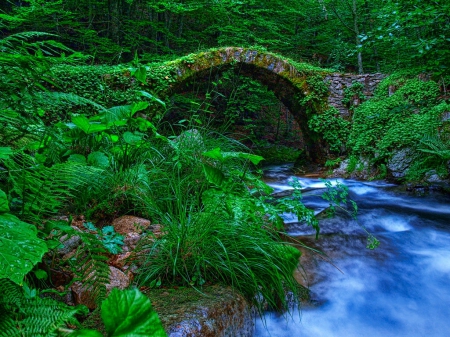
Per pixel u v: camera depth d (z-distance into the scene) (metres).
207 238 2.12
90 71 7.26
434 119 7.16
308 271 2.59
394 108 8.12
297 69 9.40
